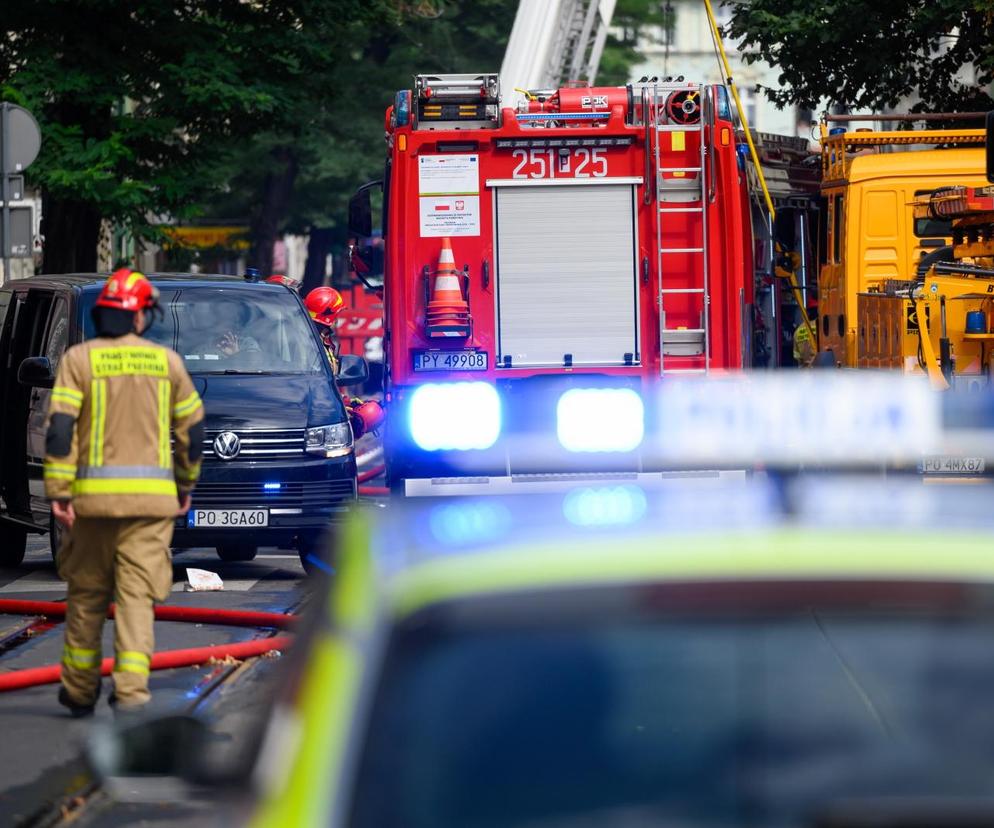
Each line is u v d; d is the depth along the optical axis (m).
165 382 28.03
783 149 70.19
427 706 9.17
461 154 48.09
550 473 15.74
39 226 113.62
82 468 27.78
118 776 11.91
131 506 27.55
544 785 9.02
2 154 64.00
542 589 9.45
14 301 52.78
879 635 9.20
